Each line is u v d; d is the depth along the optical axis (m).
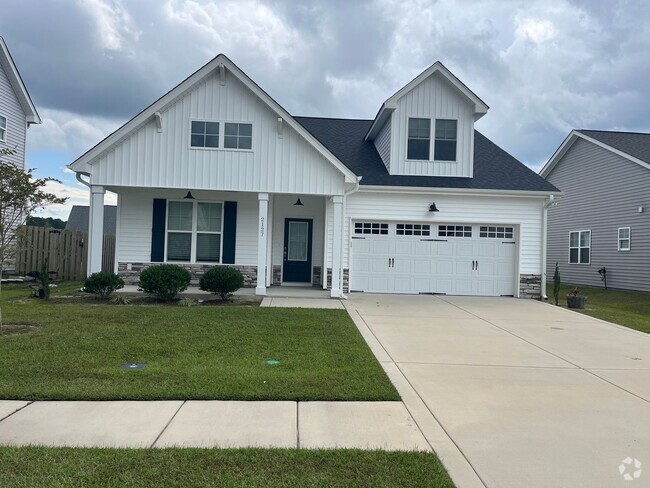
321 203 16.06
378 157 17.20
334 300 13.08
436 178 15.60
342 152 17.50
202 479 3.42
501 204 15.20
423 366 6.80
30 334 7.68
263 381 5.62
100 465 3.58
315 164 13.49
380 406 5.11
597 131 23.59
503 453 4.07
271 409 4.89
